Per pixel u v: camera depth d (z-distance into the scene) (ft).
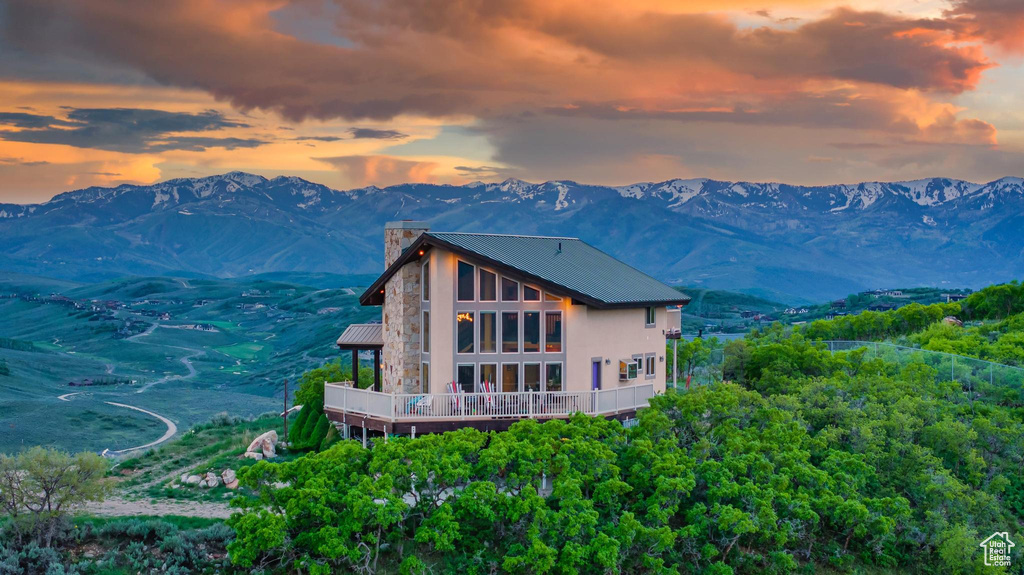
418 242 113.80
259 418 160.04
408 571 78.33
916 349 169.48
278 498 81.35
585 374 115.75
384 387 126.41
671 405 108.27
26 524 81.41
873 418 120.47
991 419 130.11
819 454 109.70
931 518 101.91
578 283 116.16
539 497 83.46
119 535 85.30
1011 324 200.34
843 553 98.53
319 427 119.65
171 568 79.41
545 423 97.50
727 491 90.17
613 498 88.69
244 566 79.51
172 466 118.32
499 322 114.01
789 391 137.90
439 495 86.74
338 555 78.33
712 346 175.73
